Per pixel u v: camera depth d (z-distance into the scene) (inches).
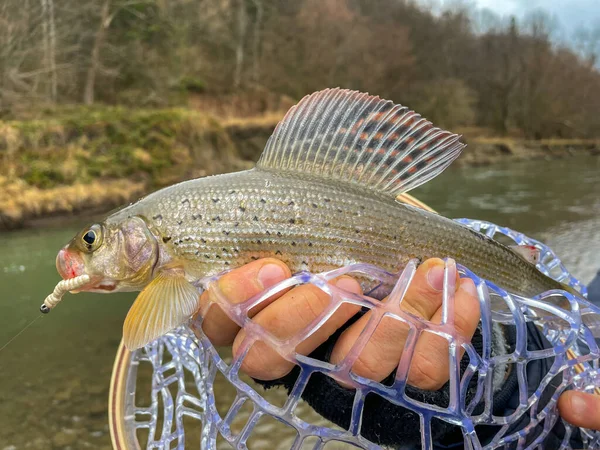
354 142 9.2
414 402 6.7
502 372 8.3
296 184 9.0
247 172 9.1
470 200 82.7
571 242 52.8
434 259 7.5
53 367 24.0
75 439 19.7
